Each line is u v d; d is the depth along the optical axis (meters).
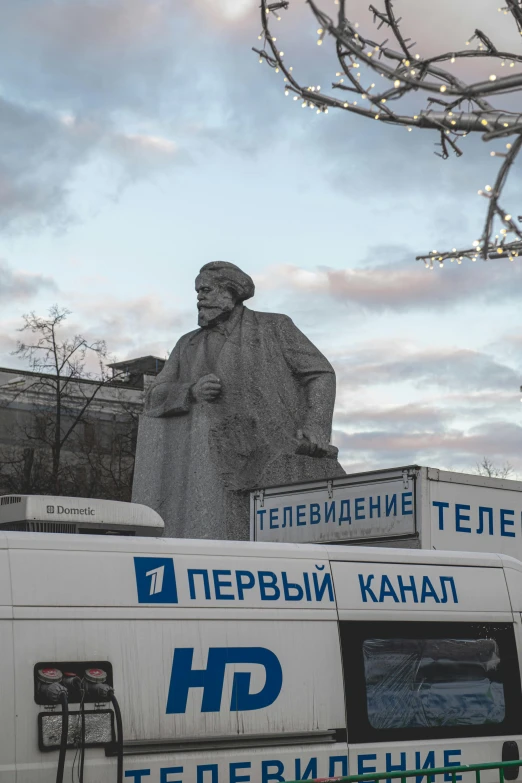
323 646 7.21
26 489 33.34
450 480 9.97
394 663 7.46
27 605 6.37
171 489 14.83
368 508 10.15
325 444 15.11
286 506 10.87
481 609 7.89
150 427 15.18
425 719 7.47
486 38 6.09
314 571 7.32
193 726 6.70
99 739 6.36
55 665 6.37
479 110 5.64
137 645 6.62
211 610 6.88
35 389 38.97
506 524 10.32
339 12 5.56
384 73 5.57
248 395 14.89
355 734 7.20
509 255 6.83
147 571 6.75
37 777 6.18
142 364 47.19
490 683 7.79
